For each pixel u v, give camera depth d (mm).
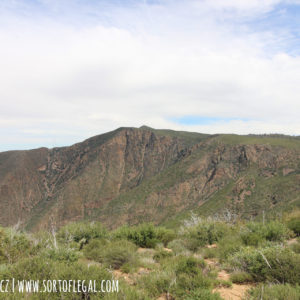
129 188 196500
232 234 13039
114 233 14125
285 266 6477
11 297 4812
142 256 9578
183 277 6363
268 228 12094
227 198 110875
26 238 9664
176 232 14891
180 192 138250
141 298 5152
